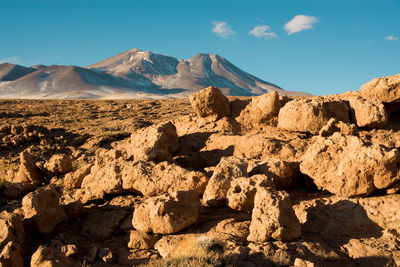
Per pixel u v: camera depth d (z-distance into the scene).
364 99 12.35
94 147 22.55
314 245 7.23
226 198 9.20
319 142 9.71
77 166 15.93
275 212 7.34
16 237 7.73
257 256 6.73
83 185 11.39
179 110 45.56
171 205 7.98
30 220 8.34
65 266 6.55
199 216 8.85
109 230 8.68
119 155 12.75
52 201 8.88
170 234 8.00
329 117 12.22
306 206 8.77
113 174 10.55
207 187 9.43
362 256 6.97
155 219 7.91
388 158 8.16
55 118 40.41
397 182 8.55
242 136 12.79
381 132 11.80
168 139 13.16
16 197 11.48
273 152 11.63
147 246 7.83
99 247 8.03
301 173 10.36
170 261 6.70
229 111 14.96
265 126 14.01
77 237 8.55
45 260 6.45
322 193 9.57
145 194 10.09
